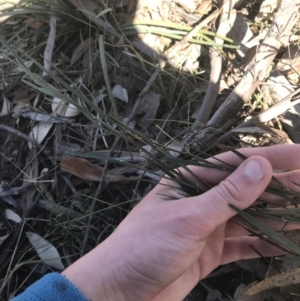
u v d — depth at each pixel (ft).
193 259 0.71
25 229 1.05
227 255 0.87
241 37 1.18
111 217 1.05
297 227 0.76
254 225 0.65
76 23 1.24
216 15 1.17
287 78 1.09
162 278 0.71
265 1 1.20
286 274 0.70
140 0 1.25
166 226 0.68
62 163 1.00
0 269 1.02
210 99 1.07
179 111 1.14
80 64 1.24
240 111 1.09
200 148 0.97
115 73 1.18
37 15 1.27
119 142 1.09
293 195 0.71
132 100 1.17
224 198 0.64
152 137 1.11
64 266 1.02
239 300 0.86
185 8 1.27
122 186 1.07
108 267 0.70
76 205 1.05
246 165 0.64
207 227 0.67
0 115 1.20
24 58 1.26
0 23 1.22
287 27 0.95
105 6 1.18
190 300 0.95
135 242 0.70
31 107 1.18
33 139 1.13
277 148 0.75
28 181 1.08
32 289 0.67
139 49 1.20
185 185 0.72
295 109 1.03
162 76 1.18
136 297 0.72
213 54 1.13
